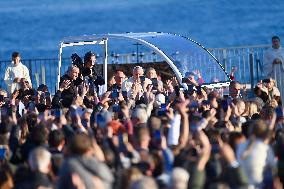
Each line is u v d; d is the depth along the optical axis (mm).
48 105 51406
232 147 34719
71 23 153250
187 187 30891
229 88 53812
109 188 31391
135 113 38594
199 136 33188
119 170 32031
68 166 31219
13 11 157125
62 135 35469
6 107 45438
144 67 61625
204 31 148500
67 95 50250
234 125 40312
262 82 56094
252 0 156750
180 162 32406
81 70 57094
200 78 59844
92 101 50062
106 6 158000
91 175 31188
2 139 37188
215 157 32219
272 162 33625
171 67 60000
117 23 153875
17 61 64750
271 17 151500
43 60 72312
